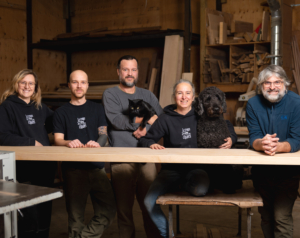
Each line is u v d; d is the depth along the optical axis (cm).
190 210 391
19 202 127
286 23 471
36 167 267
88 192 252
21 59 650
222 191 227
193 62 585
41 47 659
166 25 611
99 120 264
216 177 225
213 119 233
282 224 222
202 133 232
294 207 385
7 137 243
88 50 700
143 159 198
